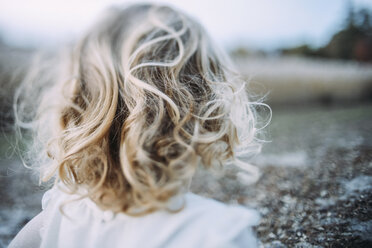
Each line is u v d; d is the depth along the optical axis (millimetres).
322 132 2668
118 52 845
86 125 727
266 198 1448
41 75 2691
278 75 7066
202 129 687
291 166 1791
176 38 781
